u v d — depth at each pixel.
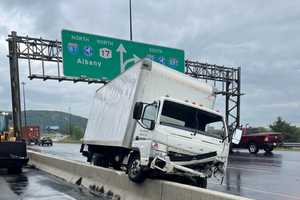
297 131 66.69
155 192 9.88
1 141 19.56
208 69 36.44
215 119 11.77
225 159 11.51
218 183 15.17
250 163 24.06
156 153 10.61
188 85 13.09
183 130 11.07
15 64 29.50
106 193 12.14
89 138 18.83
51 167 18.98
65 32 28.19
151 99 13.00
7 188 13.70
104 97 17.50
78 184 14.51
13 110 29.86
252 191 13.01
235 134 12.09
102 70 28.95
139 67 13.28
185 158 10.86
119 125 14.27
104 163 17.09
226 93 38.34
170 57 31.42
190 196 8.52
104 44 29.19
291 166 21.77
